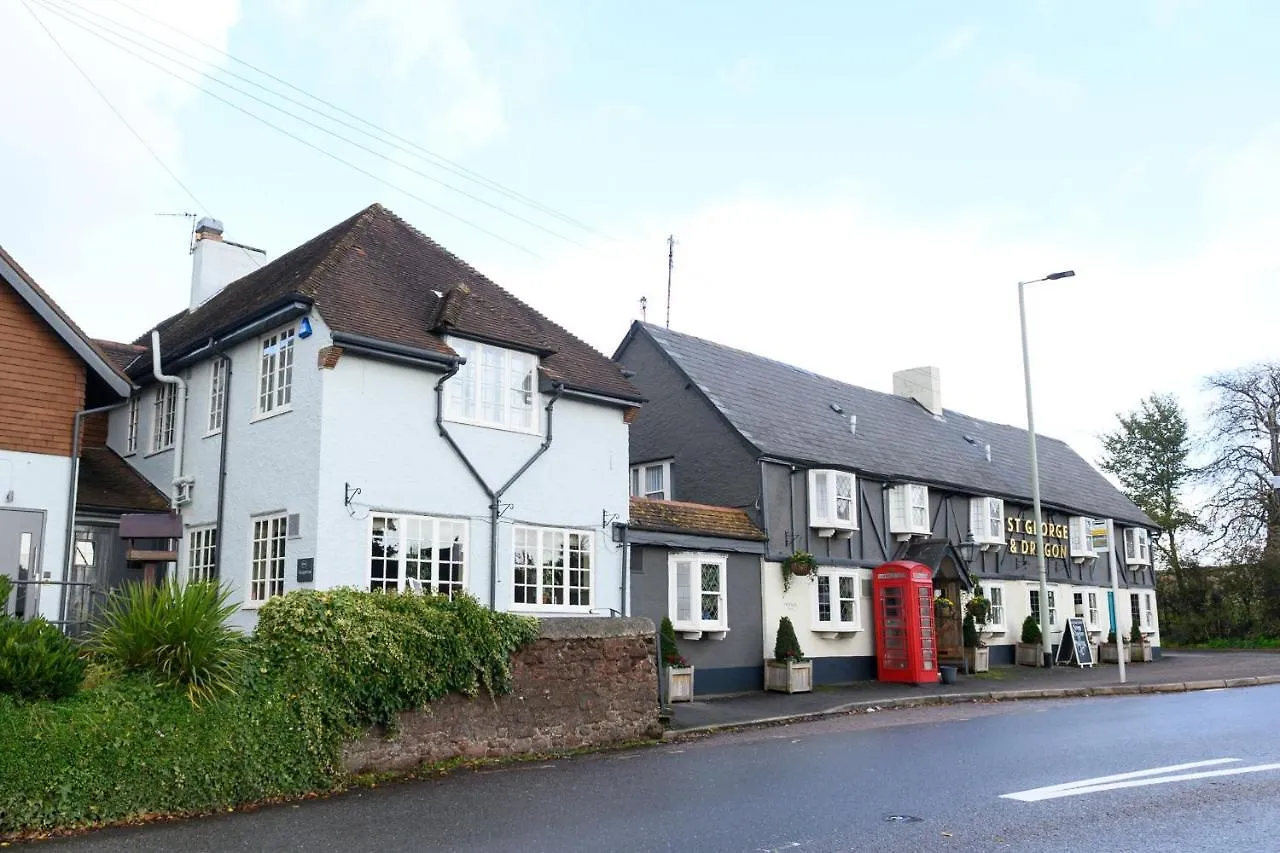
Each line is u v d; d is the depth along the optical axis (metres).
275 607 11.09
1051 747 12.52
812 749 13.10
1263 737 13.18
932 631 24.23
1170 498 52.56
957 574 26.72
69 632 15.04
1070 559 34.25
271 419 16.31
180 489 18.12
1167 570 47.53
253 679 10.27
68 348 15.38
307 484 15.22
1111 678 25.27
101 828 8.63
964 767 11.11
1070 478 37.62
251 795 9.74
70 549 14.95
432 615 12.05
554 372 18.44
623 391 19.36
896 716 17.75
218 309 20.50
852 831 8.05
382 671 11.32
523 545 17.52
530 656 13.18
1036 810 8.72
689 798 9.60
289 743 10.20
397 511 15.82
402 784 10.77
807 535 23.61
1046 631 28.00
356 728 11.01
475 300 18.09
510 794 10.01
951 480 28.88
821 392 29.81
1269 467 44.44
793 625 22.62
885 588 24.52
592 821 8.61
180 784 9.25
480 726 12.43
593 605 18.44
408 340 16.17
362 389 15.68
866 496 25.58
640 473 25.42
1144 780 10.04
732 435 23.30
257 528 16.36
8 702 8.68
